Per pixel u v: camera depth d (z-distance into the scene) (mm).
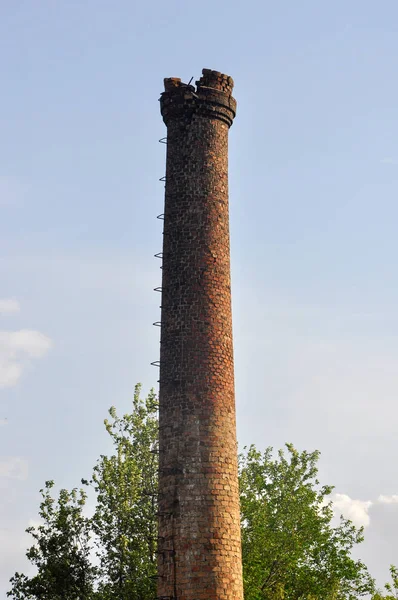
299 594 64438
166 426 43750
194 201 46531
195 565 41375
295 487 66500
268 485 66812
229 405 44344
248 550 60281
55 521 59625
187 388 43781
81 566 58531
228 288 46312
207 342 44594
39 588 57688
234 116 49188
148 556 58344
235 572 41875
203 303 45094
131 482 59750
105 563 58188
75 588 57938
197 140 47438
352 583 66188
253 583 58531
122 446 62625
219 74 48656
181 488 42469
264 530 61375
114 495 59375
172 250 46094
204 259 45750
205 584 41125
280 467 67500
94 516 59031
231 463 43500
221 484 42750
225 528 42156
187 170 47031
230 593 41344
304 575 64000
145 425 63594
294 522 64000
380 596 64500
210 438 43188
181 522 42031
